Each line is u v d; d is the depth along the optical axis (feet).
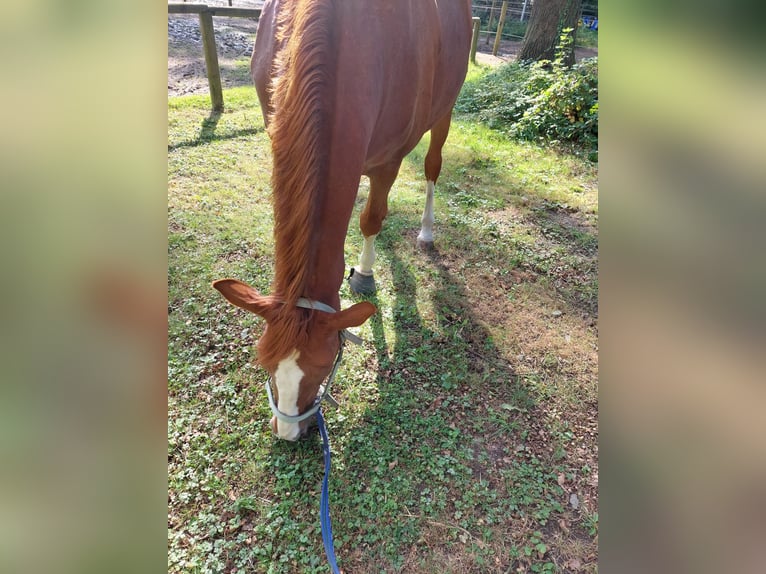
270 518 6.15
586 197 14.35
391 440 7.19
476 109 20.57
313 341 5.06
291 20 5.73
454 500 6.57
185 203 11.74
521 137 18.04
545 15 24.06
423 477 6.78
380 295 9.75
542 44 24.45
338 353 5.70
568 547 6.22
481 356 8.80
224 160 13.83
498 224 12.55
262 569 5.70
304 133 4.80
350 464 6.81
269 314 4.87
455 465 6.98
